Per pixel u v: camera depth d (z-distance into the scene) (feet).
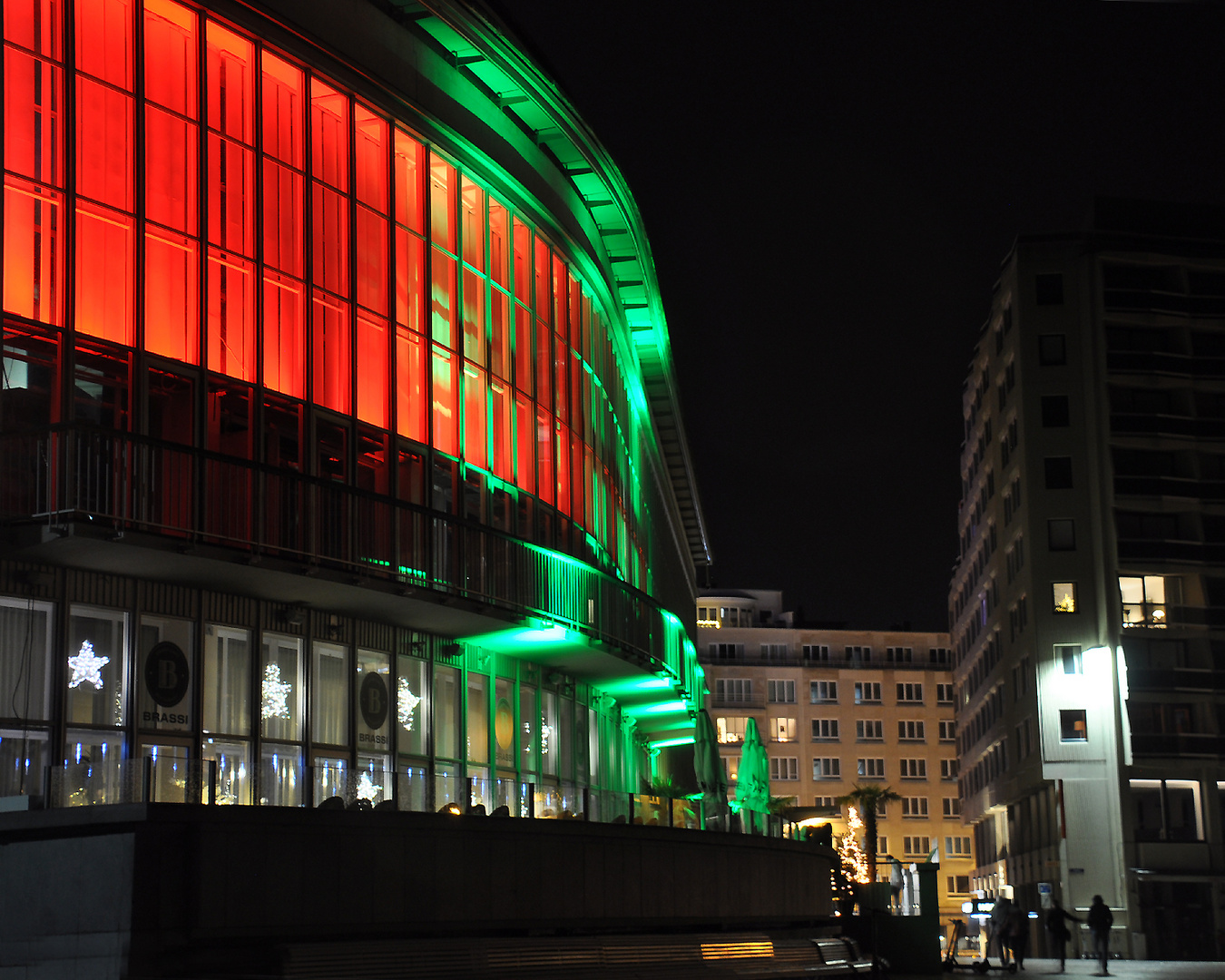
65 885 47.65
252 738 68.28
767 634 385.29
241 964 49.42
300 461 69.97
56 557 59.77
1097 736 198.49
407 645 80.53
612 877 70.79
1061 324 211.41
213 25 68.64
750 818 89.92
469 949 57.77
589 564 93.25
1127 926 188.75
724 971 73.87
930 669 383.24
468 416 83.82
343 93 75.87
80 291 61.11
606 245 115.44
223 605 68.18
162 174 65.26
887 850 369.91
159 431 63.41
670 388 147.64
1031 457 208.64
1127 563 201.98
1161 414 207.51
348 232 75.00
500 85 90.68
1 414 57.77
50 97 61.16
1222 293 211.61
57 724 59.47
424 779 60.64
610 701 115.24
